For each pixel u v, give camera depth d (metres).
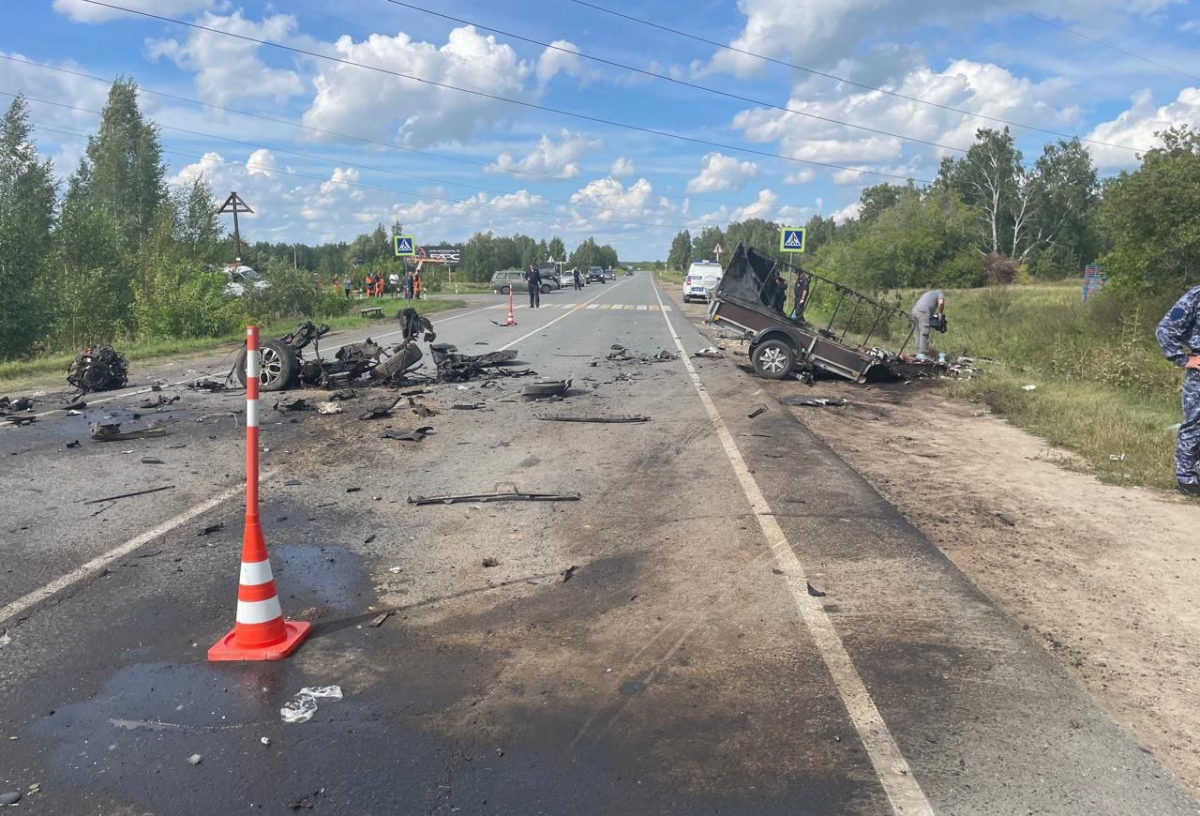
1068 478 7.58
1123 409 10.61
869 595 4.63
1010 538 5.75
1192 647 4.05
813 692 3.55
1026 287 39.59
